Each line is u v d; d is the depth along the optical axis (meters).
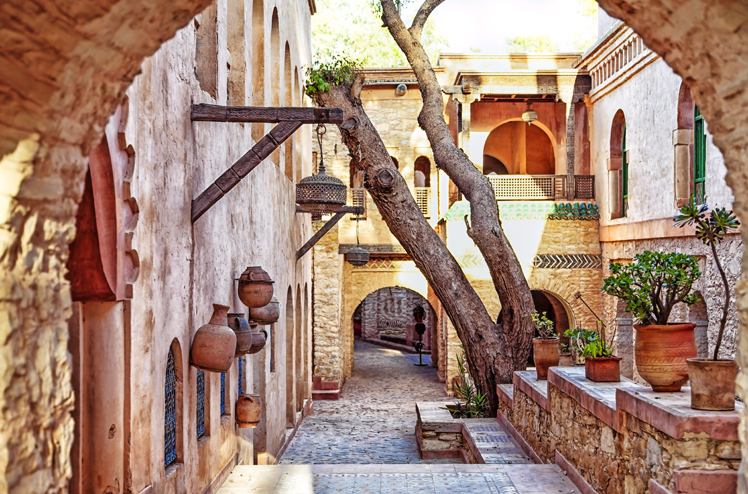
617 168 17.61
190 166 6.70
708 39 2.81
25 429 2.82
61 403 3.13
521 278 13.00
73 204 3.24
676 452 4.72
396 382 21.55
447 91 18.67
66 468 3.18
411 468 8.23
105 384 4.81
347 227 21.05
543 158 23.06
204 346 6.53
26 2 2.42
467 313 12.76
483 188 13.23
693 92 3.20
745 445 2.97
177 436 6.34
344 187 10.96
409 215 12.45
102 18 2.68
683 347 5.55
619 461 5.89
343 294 21.39
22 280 2.83
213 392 7.48
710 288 11.88
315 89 11.86
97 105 3.15
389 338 31.89
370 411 16.94
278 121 6.71
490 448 9.88
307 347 16.69
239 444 8.95
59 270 3.16
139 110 5.13
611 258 17.72
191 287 6.65
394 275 21.66
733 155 3.04
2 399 2.66
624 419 5.76
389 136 21.30
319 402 18.31
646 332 5.65
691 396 4.95
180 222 6.33
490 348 12.77
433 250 12.61
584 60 18.38
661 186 14.41
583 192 18.84
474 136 20.67
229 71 9.05
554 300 19.70
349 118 11.93
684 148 13.56
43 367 2.97
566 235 18.52
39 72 2.66
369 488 7.48
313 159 20.59
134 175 4.99
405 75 21.12
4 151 2.71
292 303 13.82
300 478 7.93
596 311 18.45
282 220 12.34
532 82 18.67
